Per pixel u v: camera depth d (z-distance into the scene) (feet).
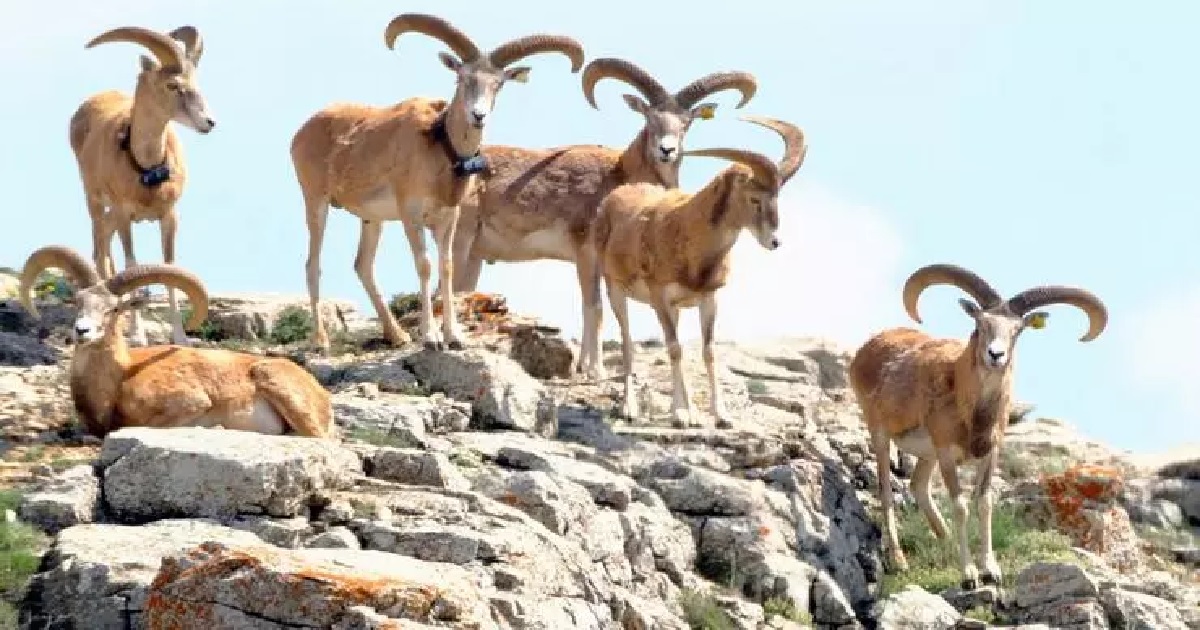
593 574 199.52
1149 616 235.20
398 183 263.70
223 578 160.15
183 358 209.87
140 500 188.65
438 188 261.65
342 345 279.90
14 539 180.14
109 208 266.16
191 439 192.85
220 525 185.78
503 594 178.19
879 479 263.08
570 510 208.64
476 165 262.06
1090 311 254.68
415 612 157.99
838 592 234.58
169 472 188.34
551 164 295.07
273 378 211.00
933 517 261.65
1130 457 321.93
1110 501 278.87
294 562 161.38
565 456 239.30
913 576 253.65
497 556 185.37
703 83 289.53
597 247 273.33
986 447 249.55
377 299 278.87
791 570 233.55
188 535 181.98
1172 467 314.96
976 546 263.90
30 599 173.47
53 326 279.08
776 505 243.81
